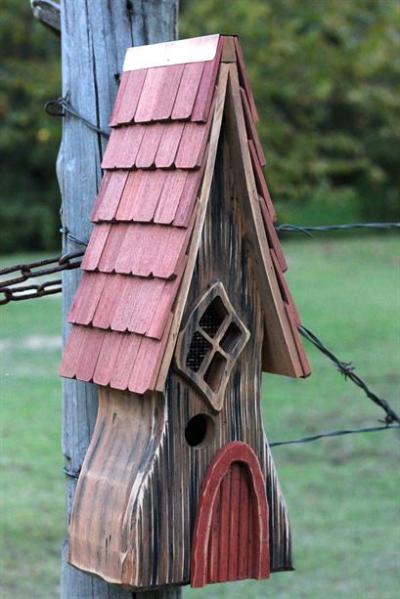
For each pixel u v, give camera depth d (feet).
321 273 106.93
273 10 140.97
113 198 20.65
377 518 46.78
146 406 19.88
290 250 125.59
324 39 147.84
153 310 19.13
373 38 144.05
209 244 19.84
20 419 53.88
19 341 70.08
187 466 19.88
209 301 19.75
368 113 151.12
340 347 74.33
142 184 20.18
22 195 134.72
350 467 52.90
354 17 147.74
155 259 19.40
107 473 20.16
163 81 20.25
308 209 145.18
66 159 22.17
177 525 19.80
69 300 22.03
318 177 144.05
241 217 20.07
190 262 19.13
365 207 150.20
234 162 19.79
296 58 139.85
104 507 19.94
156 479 19.58
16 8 130.93
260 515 20.56
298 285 99.60
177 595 22.12
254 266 20.22
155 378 18.88
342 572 41.65
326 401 62.54
